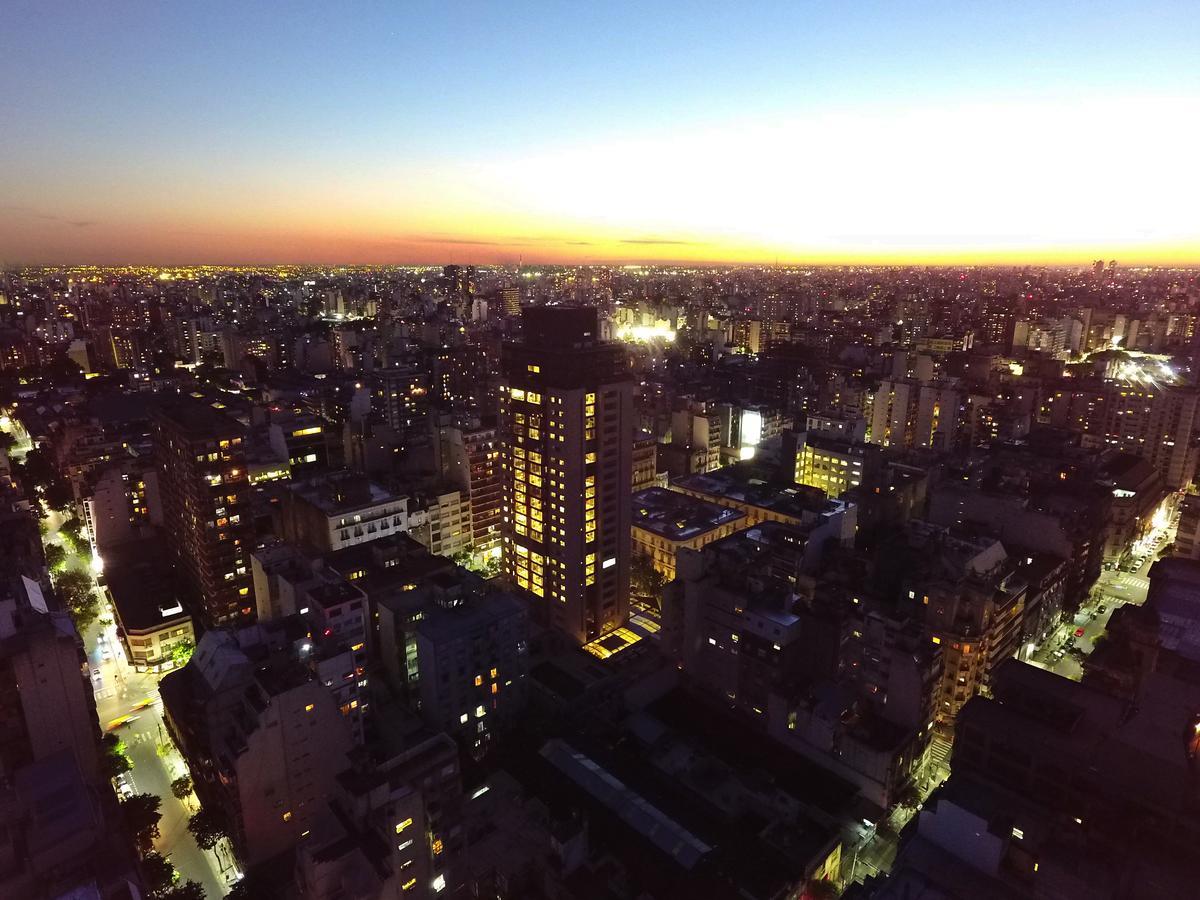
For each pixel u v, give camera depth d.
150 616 165.75
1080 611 188.75
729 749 129.00
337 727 108.81
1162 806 87.38
